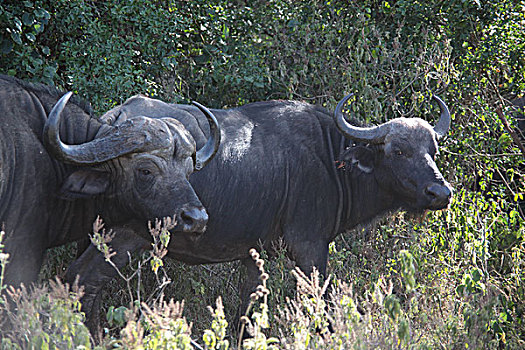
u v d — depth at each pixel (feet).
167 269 76.69
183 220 55.26
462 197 88.53
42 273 70.95
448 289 75.36
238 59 92.48
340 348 46.98
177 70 88.79
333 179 73.00
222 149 67.31
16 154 52.80
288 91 91.09
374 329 52.80
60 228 57.57
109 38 81.51
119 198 56.49
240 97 93.35
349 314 48.67
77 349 40.29
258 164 68.95
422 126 71.41
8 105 53.72
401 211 80.84
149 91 82.99
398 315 48.32
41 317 48.24
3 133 52.49
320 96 90.17
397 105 90.68
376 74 93.50
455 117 97.25
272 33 95.71
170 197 55.31
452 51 99.09
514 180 106.83
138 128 55.11
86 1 82.17
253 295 45.73
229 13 92.89
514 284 76.59
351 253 81.00
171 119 57.88
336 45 96.78
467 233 83.76
